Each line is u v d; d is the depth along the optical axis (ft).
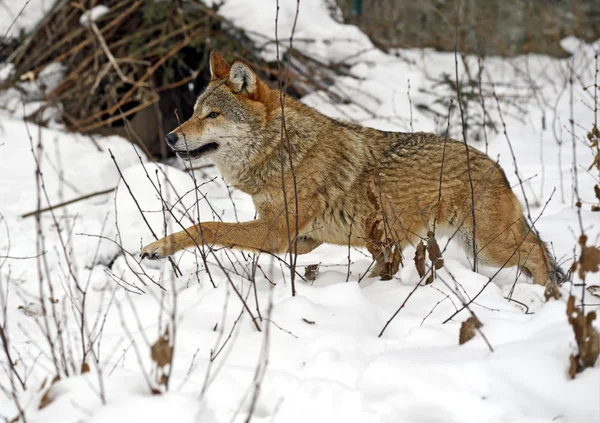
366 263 22.02
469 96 37.17
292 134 20.18
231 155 20.86
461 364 13.07
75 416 11.69
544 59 49.75
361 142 20.62
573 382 12.49
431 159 20.18
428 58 47.32
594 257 12.75
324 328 15.51
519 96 40.32
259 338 15.23
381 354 14.07
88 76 37.96
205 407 11.57
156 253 18.69
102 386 11.76
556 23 51.37
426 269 20.29
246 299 16.37
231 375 13.65
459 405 12.42
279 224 20.02
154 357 11.86
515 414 12.07
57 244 25.12
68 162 34.24
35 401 12.44
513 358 13.02
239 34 38.93
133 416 11.07
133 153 36.47
